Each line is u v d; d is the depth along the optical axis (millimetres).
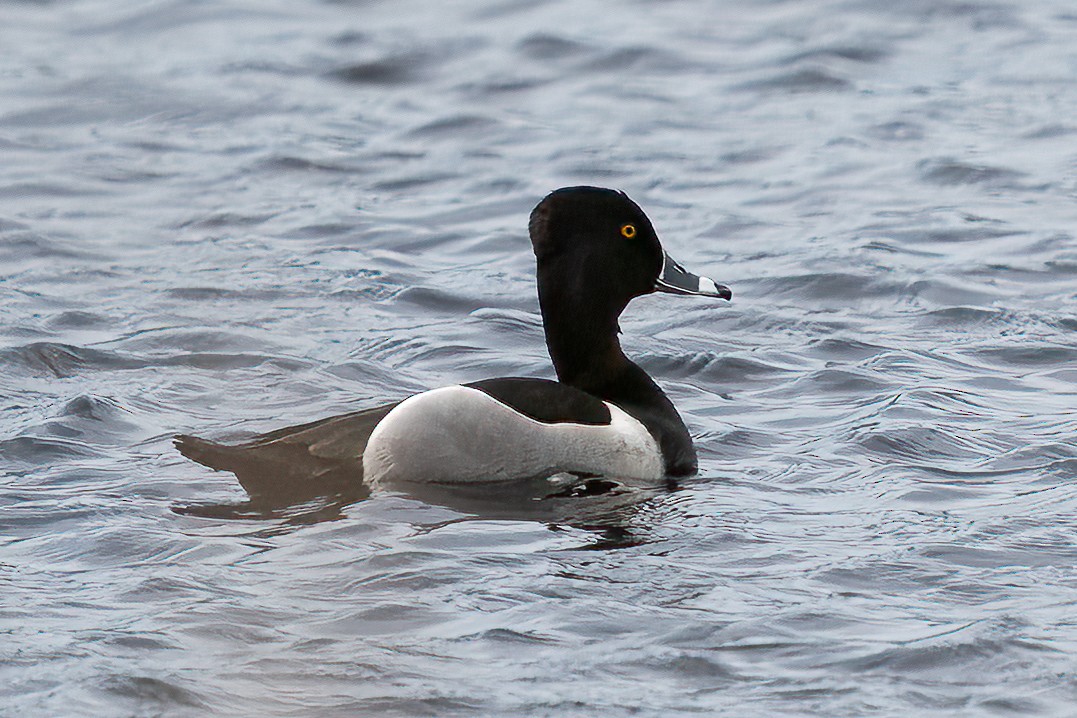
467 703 7023
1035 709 6996
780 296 16109
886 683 7242
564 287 11117
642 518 9680
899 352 13992
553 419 10391
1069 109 23766
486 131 23344
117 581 8430
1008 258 17188
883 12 29656
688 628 7852
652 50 27484
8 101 24609
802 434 11789
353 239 18391
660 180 20812
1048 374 13328
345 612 8039
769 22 29328
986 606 8203
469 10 30609
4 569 8648
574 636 7758
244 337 14367
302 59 27344
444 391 10273
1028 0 30391
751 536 9336
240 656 7492
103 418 11789
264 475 9914
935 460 11031
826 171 21031
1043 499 10094
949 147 21938
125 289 16094
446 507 9695
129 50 27938
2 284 16156
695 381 13398
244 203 19781
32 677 7191
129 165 21453
